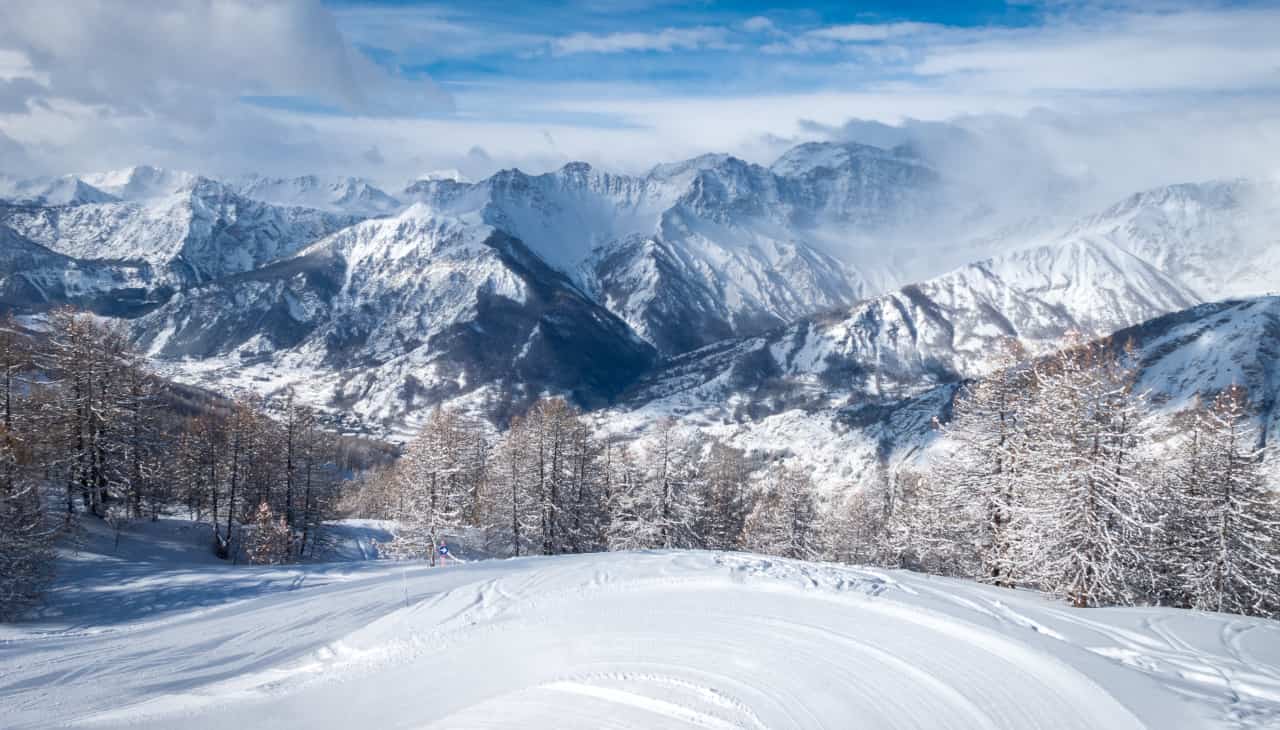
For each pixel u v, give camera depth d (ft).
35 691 62.44
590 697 49.78
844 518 192.03
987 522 105.09
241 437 161.48
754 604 65.26
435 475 147.74
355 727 50.90
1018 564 91.35
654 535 156.66
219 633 79.61
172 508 188.96
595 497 166.91
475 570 103.50
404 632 70.95
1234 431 95.81
